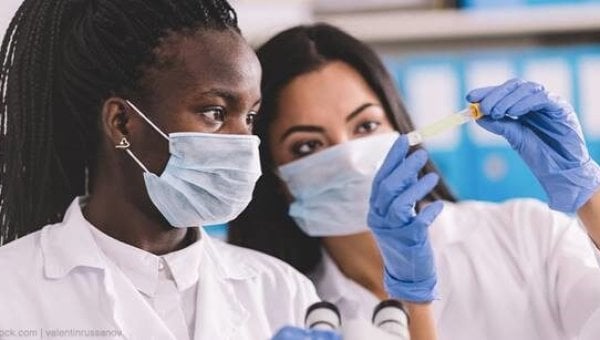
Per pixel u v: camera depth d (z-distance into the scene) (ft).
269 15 7.75
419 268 4.07
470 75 8.06
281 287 4.33
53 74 4.10
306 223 5.67
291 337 3.20
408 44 8.97
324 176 5.49
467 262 5.64
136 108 3.89
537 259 5.56
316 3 8.36
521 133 4.55
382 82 5.68
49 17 4.11
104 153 4.00
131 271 3.94
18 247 4.00
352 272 5.92
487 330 5.44
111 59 3.90
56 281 3.85
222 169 3.93
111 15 3.92
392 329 3.41
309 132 5.52
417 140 4.23
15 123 4.25
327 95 5.51
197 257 4.09
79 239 3.94
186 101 3.84
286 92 5.56
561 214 5.72
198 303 3.99
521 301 5.47
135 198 3.98
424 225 4.00
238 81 3.84
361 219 5.51
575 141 4.59
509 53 8.21
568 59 8.09
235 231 6.06
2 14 4.75
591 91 8.06
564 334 5.34
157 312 3.92
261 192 5.90
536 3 8.23
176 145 3.86
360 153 5.43
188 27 3.88
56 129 4.19
